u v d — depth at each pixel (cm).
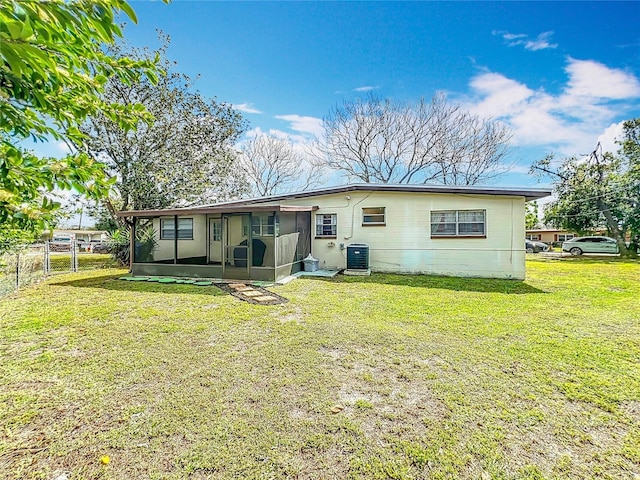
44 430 221
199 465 190
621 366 324
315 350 370
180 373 310
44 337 411
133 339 405
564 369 318
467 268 953
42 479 179
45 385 285
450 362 336
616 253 1983
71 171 166
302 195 1101
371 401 261
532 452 202
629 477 182
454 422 232
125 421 232
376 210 1039
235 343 392
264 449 204
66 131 177
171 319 495
